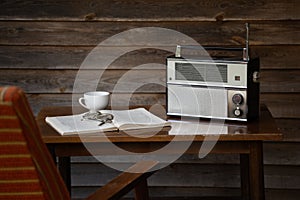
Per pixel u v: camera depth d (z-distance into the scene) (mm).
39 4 2857
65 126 2201
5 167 1428
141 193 2143
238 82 2252
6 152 1398
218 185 3035
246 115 2266
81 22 2883
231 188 3035
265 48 2875
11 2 2852
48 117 2357
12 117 1338
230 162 3012
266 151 2994
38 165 1441
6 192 1480
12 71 2930
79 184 3051
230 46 2879
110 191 1837
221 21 2857
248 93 2252
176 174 3033
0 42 2893
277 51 2875
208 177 3031
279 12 2836
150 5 2857
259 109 2447
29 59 2916
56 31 2887
